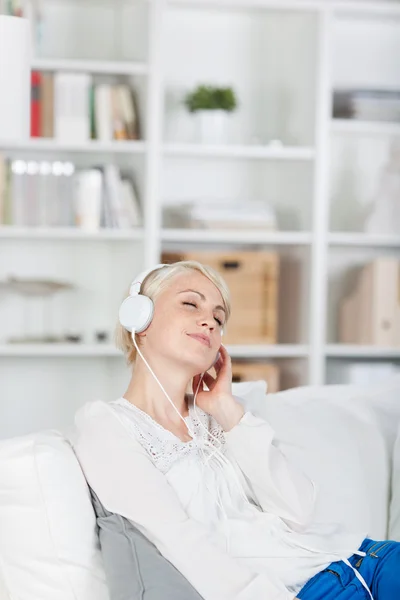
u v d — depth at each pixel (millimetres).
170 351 2223
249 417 2301
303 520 2242
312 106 5242
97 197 5129
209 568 1973
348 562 2211
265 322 5234
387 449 2629
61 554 1985
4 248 5387
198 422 2334
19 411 5449
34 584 1980
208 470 2232
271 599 1949
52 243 5418
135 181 5273
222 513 2180
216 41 5531
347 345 5348
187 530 2012
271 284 5227
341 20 5574
